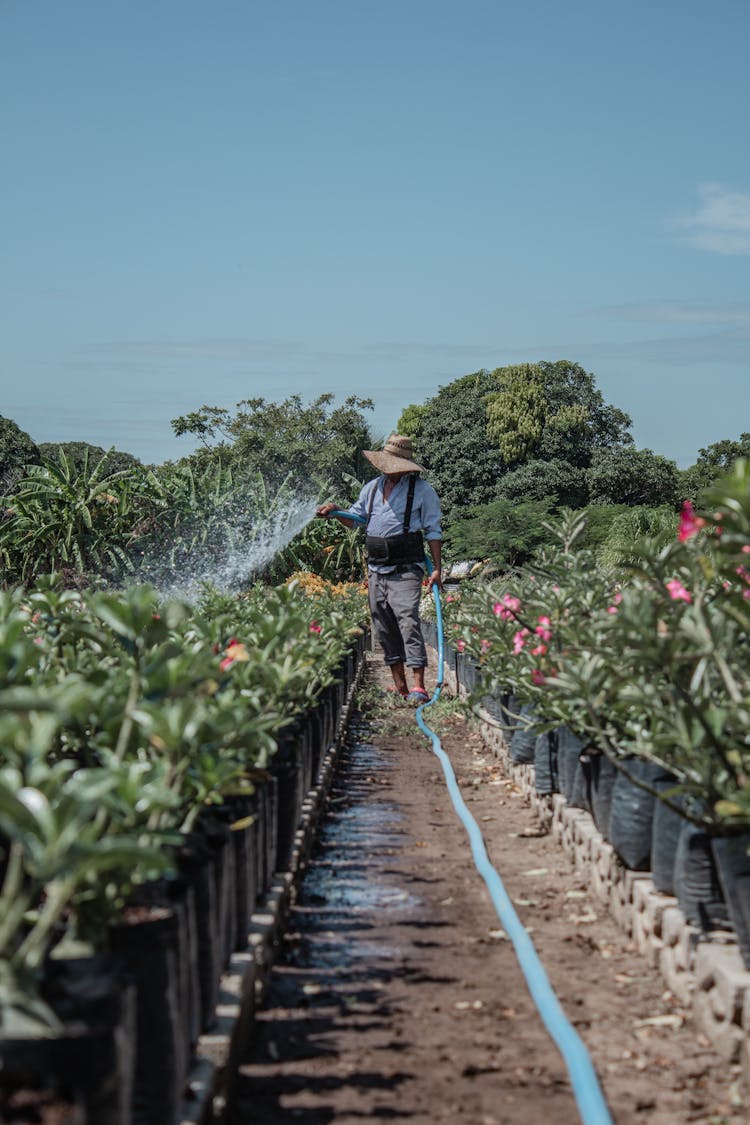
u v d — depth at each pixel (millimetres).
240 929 4098
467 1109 3381
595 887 5648
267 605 7012
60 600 5324
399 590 11211
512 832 7188
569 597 7180
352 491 37594
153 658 3656
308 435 41969
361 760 9883
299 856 5754
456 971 4621
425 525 11180
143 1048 2730
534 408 55062
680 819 4621
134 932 2762
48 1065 2160
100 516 20922
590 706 4684
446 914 5422
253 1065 3713
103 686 3865
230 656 5262
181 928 2988
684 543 4566
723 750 4109
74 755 4531
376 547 11148
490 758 9906
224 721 3383
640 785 4324
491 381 62094
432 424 55375
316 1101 3441
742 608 4051
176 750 3318
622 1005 4230
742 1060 3549
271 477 39625
